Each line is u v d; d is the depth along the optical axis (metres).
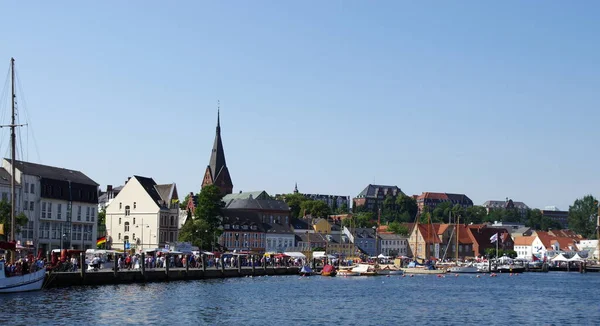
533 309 97.19
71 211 164.62
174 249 160.38
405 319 83.19
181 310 84.44
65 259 111.62
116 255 113.06
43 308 80.12
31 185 154.38
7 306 80.69
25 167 154.38
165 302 91.25
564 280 176.12
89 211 172.00
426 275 194.75
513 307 99.44
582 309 97.75
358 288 130.25
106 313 79.00
